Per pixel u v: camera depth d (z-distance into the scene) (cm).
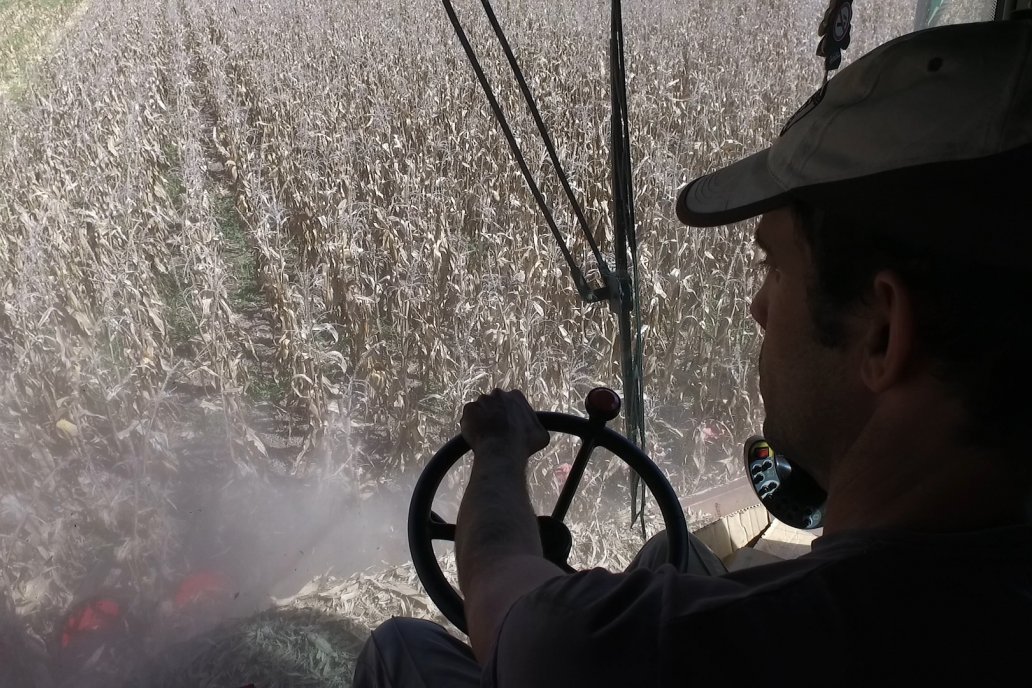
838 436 80
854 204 72
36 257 585
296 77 969
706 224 92
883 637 70
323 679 321
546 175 701
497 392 141
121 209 689
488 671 90
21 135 864
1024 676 68
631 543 400
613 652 77
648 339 509
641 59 980
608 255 595
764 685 71
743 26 1152
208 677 318
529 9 1132
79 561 382
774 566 78
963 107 68
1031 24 70
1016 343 66
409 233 617
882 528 74
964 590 70
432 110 868
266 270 632
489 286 529
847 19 138
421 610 360
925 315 69
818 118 80
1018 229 65
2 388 475
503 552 109
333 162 767
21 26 1322
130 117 880
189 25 1248
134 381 509
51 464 437
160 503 411
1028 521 73
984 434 69
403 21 1118
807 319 80
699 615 74
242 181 809
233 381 506
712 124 802
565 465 430
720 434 478
